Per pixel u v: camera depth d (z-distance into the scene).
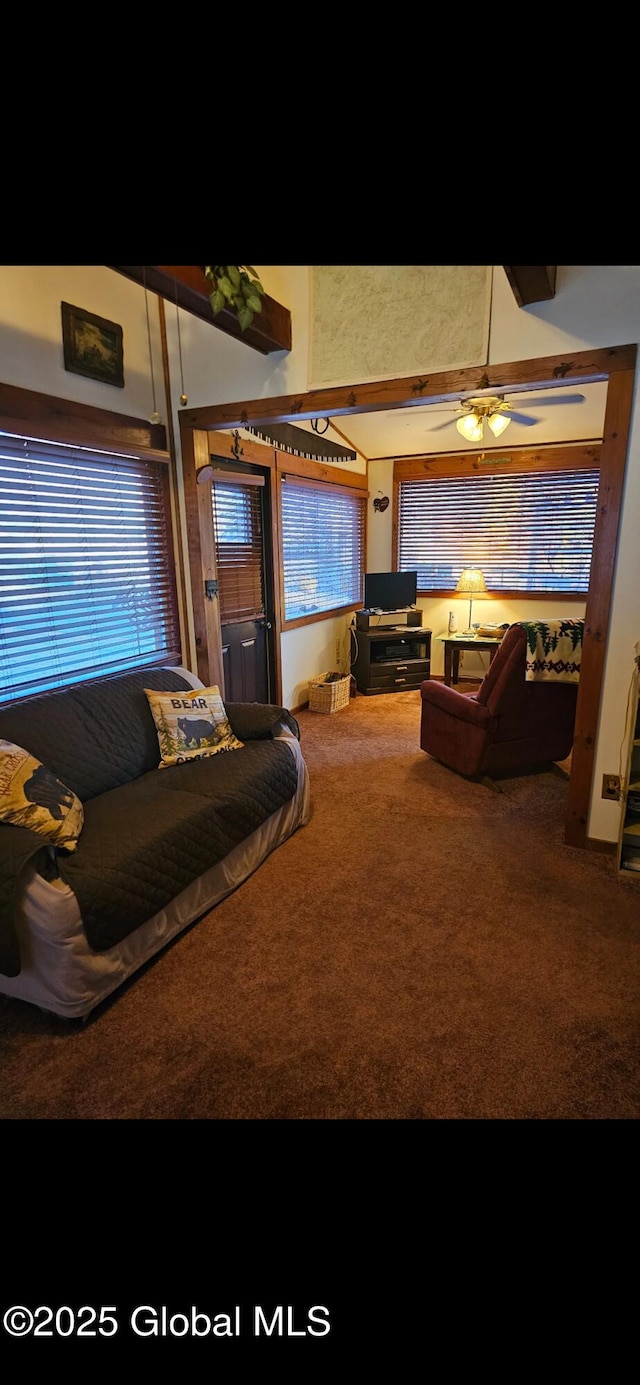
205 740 2.91
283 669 5.03
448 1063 1.72
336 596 6.06
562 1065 1.71
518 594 6.00
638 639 2.65
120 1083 1.67
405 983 2.03
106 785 2.55
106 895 1.88
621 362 2.47
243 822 2.54
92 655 3.11
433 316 2.78
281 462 4.69
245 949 2.21
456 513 6.18
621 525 2.60
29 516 2.67
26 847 1.77
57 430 2.73
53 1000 1.84
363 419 5.39
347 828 3.14
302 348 3.10
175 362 3.44
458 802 3.45
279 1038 1.81
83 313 2.86
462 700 3.61
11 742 2.27
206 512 3.64
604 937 2.26
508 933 2.28
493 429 4.28
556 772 3.90
